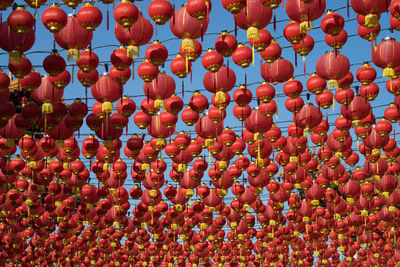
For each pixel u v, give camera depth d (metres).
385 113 9.82
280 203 14.18
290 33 7.32
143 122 9.55
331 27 7.06
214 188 13.28
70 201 13.98
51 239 16.44
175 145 10.52
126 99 9.13
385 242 17.61
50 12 6.76
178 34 7.13
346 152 11.27
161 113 9.40
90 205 13.24
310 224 16.03
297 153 10.98
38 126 9.41
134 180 12.23
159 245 17.44
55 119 8.95
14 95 10.62
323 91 9.20
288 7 6.84
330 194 13.58
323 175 12.40
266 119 9.47
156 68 8.09
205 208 14.24
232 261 18.92
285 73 8.23
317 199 12.98
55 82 8.13
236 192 13.00
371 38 7.76
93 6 6.85
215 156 11.02
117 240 16.86
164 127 9.60
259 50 7.46
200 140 10.73
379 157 11.40
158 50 7.57
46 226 14.79
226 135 10.30
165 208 14.40
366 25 6.75
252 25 6.96
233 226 14.49
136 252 18.16
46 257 17.95
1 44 6.93
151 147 10.65
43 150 10.27
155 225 14.97
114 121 9.35
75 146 10.52
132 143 10.50
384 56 7.72
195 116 9.34
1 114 8.36
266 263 18.78
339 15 7.06
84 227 16.50
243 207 14.09
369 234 15.92
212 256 18.92
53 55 7.57
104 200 13.60
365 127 9.92
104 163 11.53
